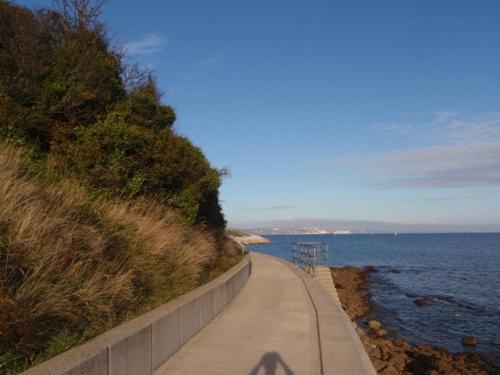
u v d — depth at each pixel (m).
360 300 23.94
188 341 7.23
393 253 78.94
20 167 7.20
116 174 9.88
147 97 13.52
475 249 92.25
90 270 5.98
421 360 12.52
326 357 6.38
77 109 11.16
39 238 5.20
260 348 6.93
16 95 10.25
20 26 11.51
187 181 12.40
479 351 15.02
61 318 4.88
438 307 23.47
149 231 8.66
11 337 4.12
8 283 4.61
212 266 12.56
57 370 3.66
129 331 5.06
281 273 18.94
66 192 7.39
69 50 11.79
